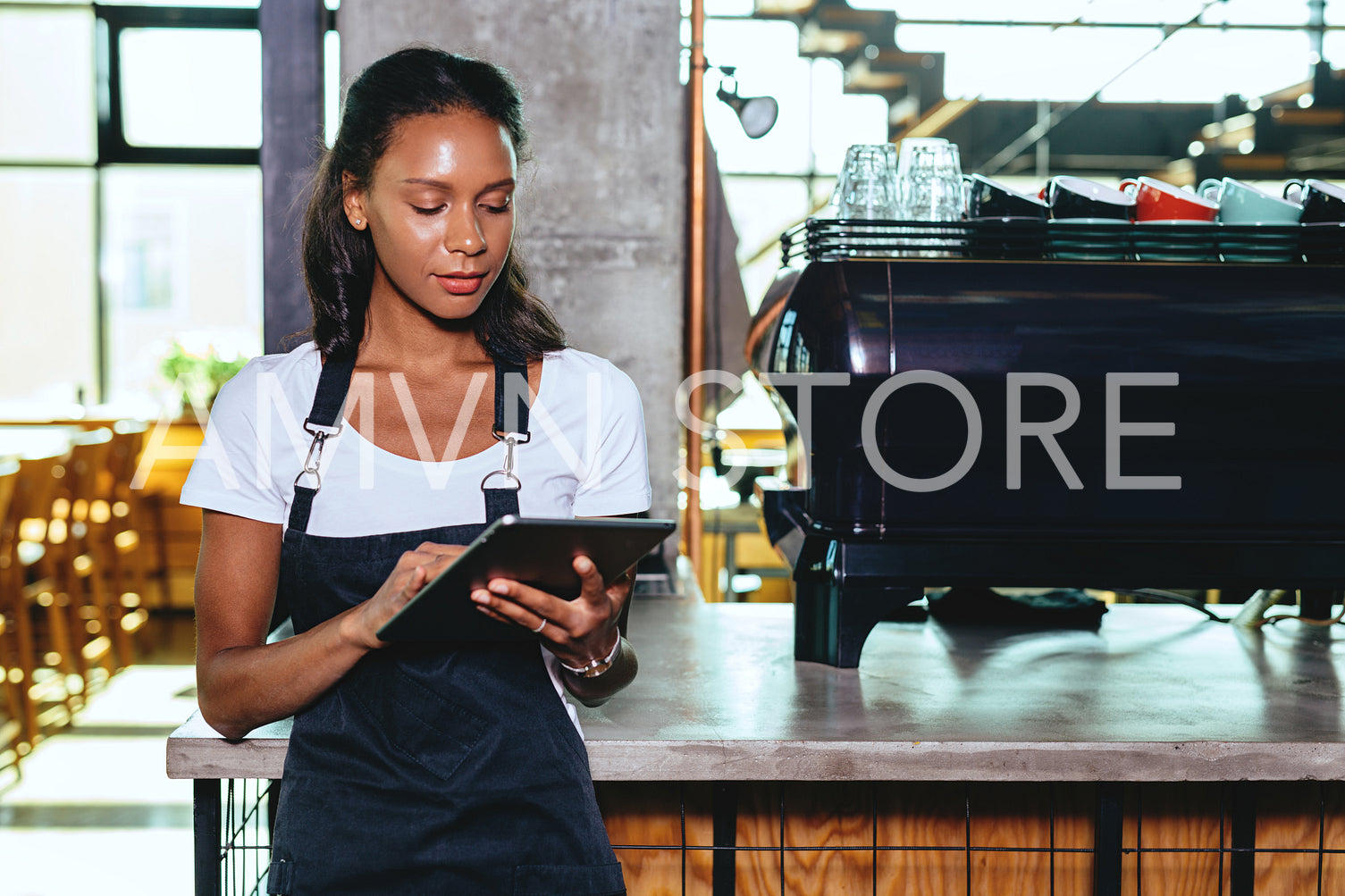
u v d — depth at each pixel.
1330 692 1.28
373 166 0.90
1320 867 1.29
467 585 0.80
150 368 6.32
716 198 2.50
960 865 1.38
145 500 5.66
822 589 1.38
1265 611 1.60
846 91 6.14
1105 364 1.30
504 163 0.90
